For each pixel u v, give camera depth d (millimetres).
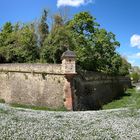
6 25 64312
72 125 20625
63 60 36875
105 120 23344
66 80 36688
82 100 40094
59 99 36719
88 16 53531
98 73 50531
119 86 68562
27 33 52531
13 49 51688
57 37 48031
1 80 42688
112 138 17266
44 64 38562
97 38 55062
